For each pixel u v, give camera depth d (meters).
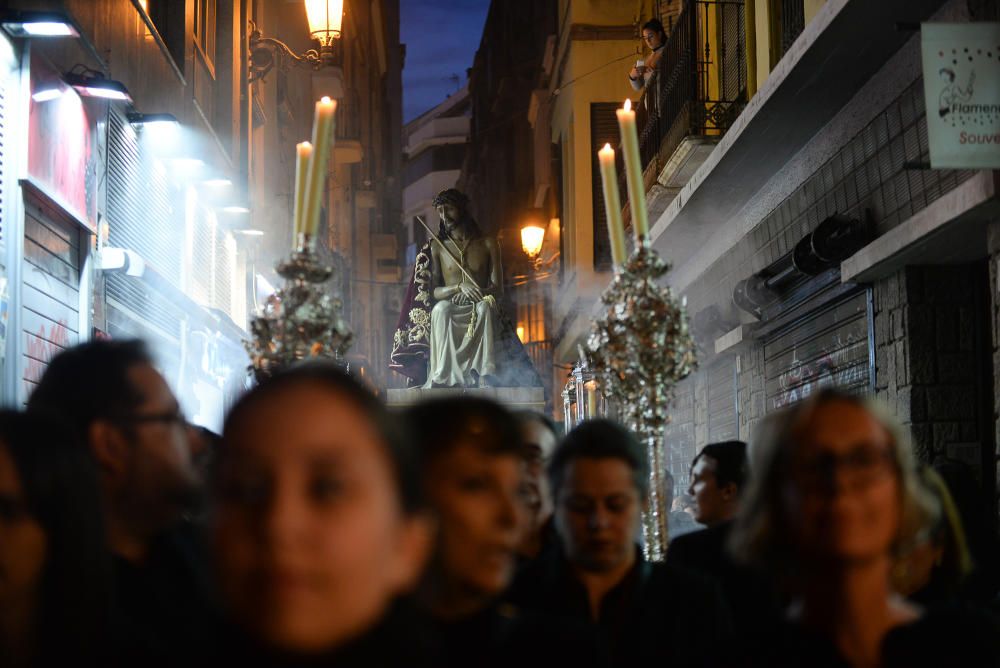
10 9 7.35
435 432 2.36
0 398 7.18
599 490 3.04
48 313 8.29
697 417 18.05
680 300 3.54
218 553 1.37
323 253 22.72
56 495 2.09
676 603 3.13
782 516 2.24
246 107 16.92
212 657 1.39
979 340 8.98
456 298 13.34
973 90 6.89
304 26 23.08
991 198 7.21
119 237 10.35
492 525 2.36
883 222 9.95
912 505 2.22
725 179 13.41
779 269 12.49
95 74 9.15
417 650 1.42
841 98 10.65
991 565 4.30
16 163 7.53
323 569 1.32
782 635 2.20
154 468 2.66
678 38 15.88
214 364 14.70
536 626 2.37
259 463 1.35
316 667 1.33
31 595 2.08
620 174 21.39
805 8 11.35
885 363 9.49
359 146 26.06
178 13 13.34
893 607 2.21
